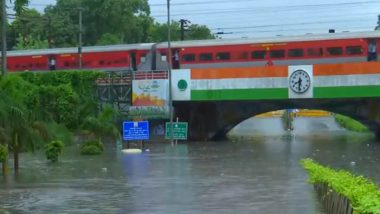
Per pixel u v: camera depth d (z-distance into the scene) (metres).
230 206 21.48
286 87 65.25
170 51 68.44
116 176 33.56
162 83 68.44
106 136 59.16
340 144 66.94
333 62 64.62
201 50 69.31
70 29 125.06
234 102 72.38
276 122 159.00
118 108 69.88
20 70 76.94
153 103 68.56
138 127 58.59
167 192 25.91
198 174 34.19
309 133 102.75
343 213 15.76
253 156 48.94
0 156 35.00
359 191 14.41
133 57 72.44
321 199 22.16
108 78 70.56
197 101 69.00
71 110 66.25
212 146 63.66
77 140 63.47
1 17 58.56
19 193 26.22
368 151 54.44
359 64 63.06
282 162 42.50
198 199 23.50
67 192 26.42
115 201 23.28
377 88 62.69
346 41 64.06
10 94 40.38
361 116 73.31
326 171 22.36
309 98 64.94
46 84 70.31
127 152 54.47
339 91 63.75
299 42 65.69
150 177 32.69
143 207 21.55
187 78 68.06
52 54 76.00
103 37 121.31
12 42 127.12
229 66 68.31
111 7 127.19
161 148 60.31
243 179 31.12
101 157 49.12
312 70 64.38
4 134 35.31
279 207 21.06
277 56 66.50
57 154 45.16
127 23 131.25
